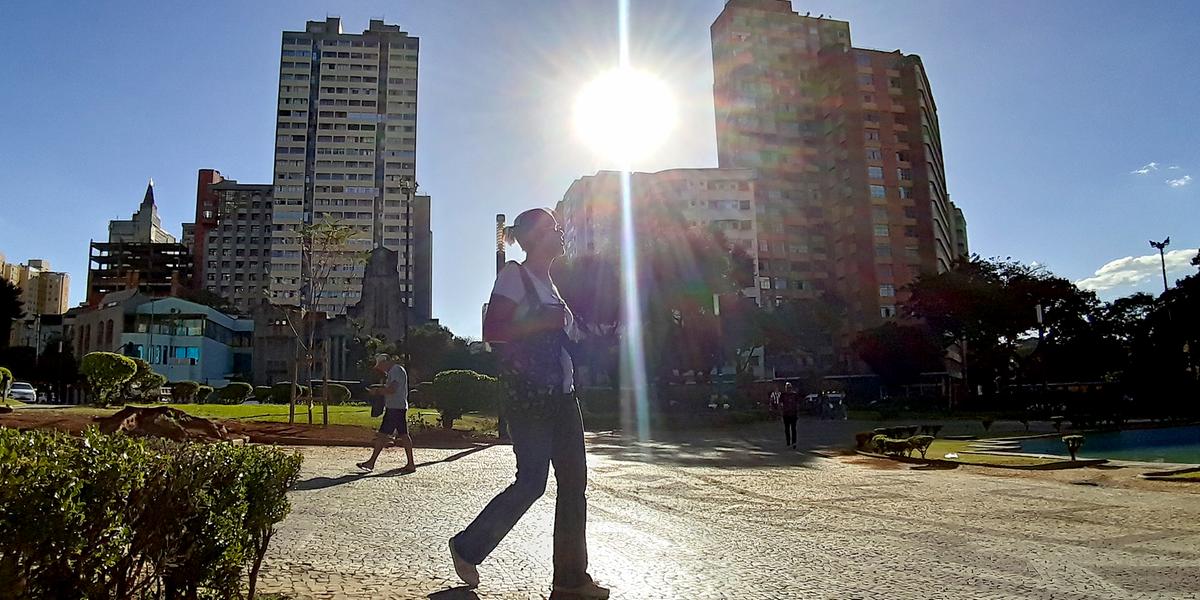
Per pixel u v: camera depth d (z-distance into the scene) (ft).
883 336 200.85
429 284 431.43
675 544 18.38
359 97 435.53
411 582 13.87
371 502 23.84
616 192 291.17
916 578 15.14
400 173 433.89
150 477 8.08
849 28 319.88
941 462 45.65
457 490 26.96
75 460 7.14
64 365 216.95
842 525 21.76
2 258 469.16
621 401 127.13
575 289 138.51
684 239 141.59
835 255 281.74
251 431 50.16
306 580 13.83
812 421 133.90
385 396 34.27
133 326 255.50
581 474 12.13
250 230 463.83
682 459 46.75
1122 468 42.27
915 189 273.33
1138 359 167.22
